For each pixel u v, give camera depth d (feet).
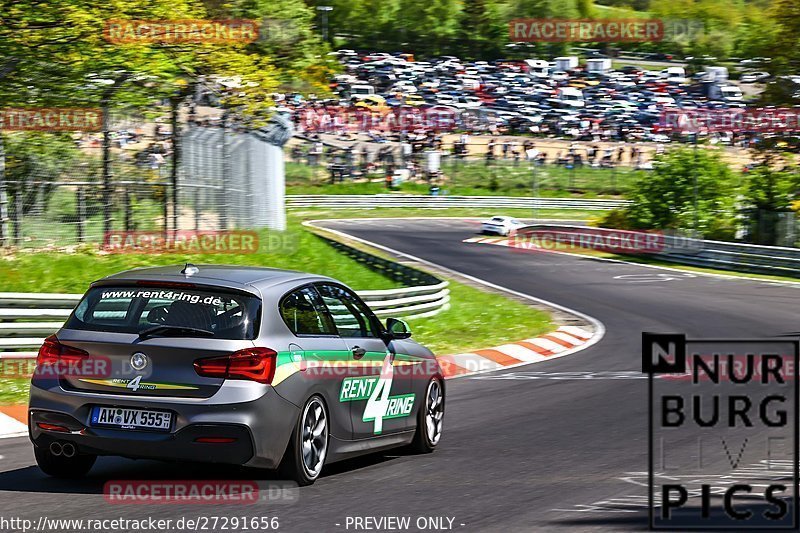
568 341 152.66
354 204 552.41
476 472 59.52
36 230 173.37
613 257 348.59
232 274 55.11
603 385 103.45
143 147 207.92
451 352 131.95
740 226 347.97
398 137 602.03
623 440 71.61
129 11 181.27
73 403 50.98
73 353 51.75
